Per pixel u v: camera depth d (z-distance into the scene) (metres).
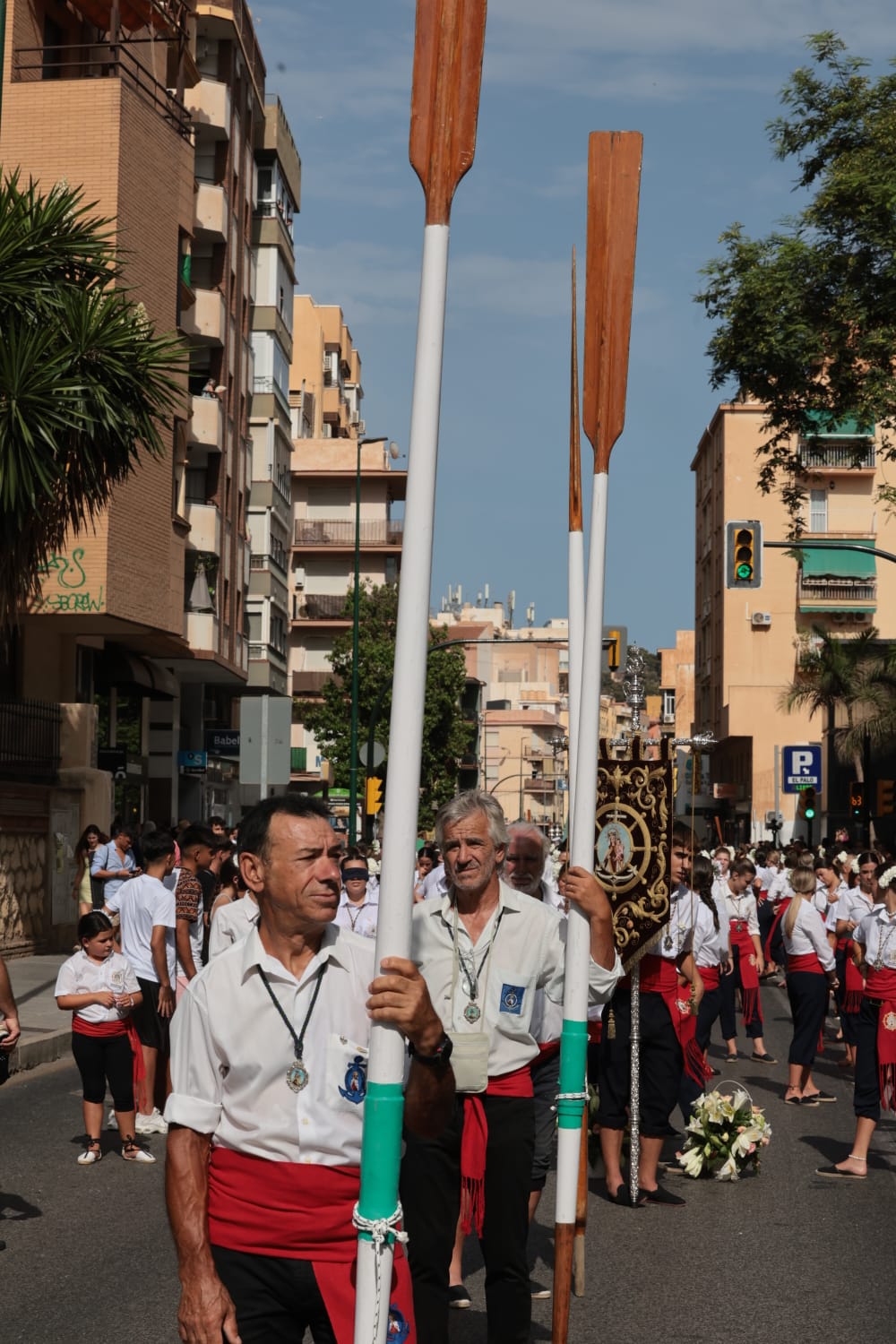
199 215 42.22
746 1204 10.15
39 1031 17.34
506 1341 5.80
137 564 30.19
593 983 5.81
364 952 4.26
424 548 3.43
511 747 159.12
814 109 27.67
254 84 49.84
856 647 60.72
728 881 19.19
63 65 29.94
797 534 29.12
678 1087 10.40
